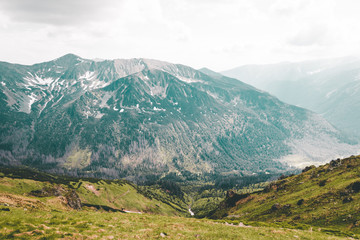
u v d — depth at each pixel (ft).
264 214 392.27
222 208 601.62
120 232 111.14
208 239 117.70
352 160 437.58
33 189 609.83
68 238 91.30
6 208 137.18
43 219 114.42
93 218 137.49
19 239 83.76
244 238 125.18
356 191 317.22
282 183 528.22
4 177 623.36
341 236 180.34
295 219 316.19
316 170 492.95
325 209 306.55
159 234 116.57
